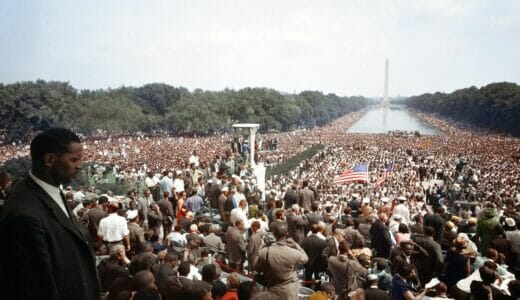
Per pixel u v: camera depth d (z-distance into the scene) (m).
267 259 9.34
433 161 94.44
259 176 37.53
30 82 140.38
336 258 12.06
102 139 137.88
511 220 15.71
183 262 10.16
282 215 13.73
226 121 167.88
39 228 3.49
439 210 17.78
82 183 39.84
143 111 181.00
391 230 18.12
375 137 155.75
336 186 59.00
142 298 7.18
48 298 3.41
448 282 12.73
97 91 165.00
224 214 17.38
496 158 102.81
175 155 81.00
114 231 13.35
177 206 21.36
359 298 10.66
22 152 86.31
